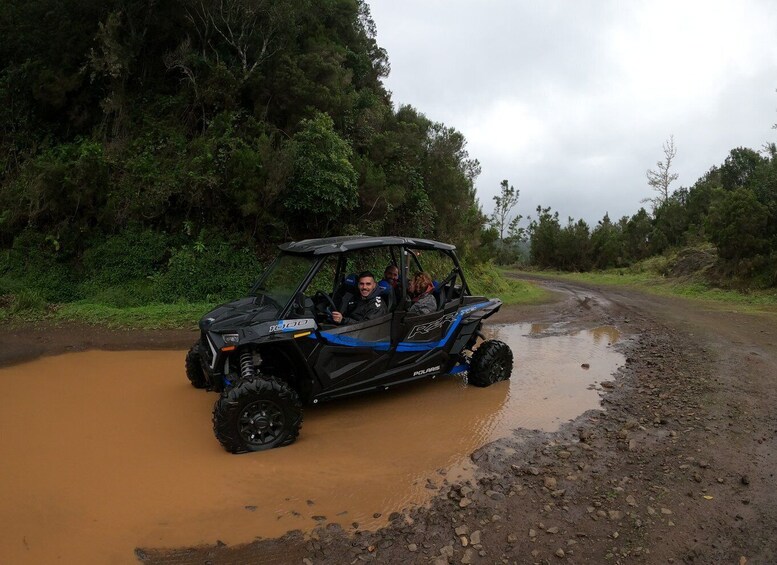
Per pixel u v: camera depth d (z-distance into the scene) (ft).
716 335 35.94
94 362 25.72
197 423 17.67
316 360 17.47
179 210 46.57
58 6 49.14
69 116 51.29
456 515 12.14
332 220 50.83
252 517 11.94
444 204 67.00
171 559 10.39
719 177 134.51
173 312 37.42
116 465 14.42
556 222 170.40
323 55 57.41
